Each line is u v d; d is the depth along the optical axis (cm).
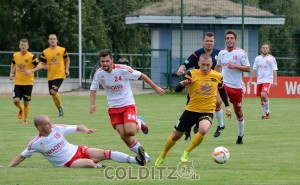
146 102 6369
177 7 8288
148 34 11800
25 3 10475
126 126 2616
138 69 8481
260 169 2503
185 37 8194
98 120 4603
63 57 4869
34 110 5434
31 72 4472
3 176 2292
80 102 6341
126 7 11300
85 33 10494
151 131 3938
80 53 7931
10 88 8050
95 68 7806
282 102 6469
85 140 3481
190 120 2644
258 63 4984
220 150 2552
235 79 3419
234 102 3391
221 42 8250
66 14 10306
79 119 4669
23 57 4544
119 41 11450
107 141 3447
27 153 2511
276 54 7988
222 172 2417
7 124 4381
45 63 4841
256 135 3753
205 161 2720
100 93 7600
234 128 4128
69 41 10431
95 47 10694
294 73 7825
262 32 8306
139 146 2538
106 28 10931
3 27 10625
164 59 8094
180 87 2689
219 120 3566
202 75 2667
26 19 10619
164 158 2644
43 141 2472
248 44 8256
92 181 2197
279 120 4675
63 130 2492
